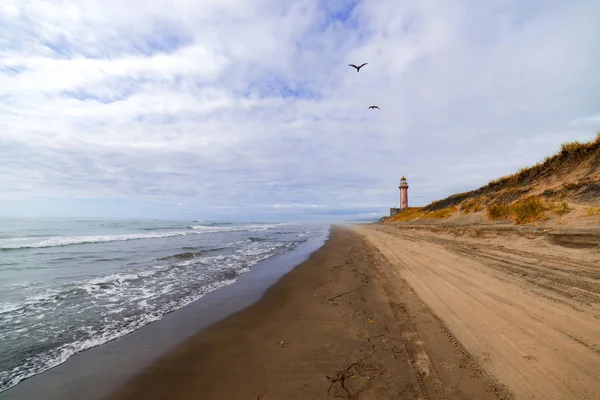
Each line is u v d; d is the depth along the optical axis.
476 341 3.33
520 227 9.81
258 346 3.88
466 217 17.66
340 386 2.79
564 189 11.75
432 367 2.93
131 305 5.89
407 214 43.88
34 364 3.58
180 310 5.57
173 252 13.68
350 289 6.37
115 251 13.91
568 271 5.46
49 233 24.81
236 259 11.72
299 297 6.17
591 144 12.38
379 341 3.68
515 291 4.75
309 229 38.28
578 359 2.71
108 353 3.84
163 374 3.29
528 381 2.50
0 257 11.84
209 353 3.75
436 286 5.66
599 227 7.14
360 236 21.36
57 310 5.58
